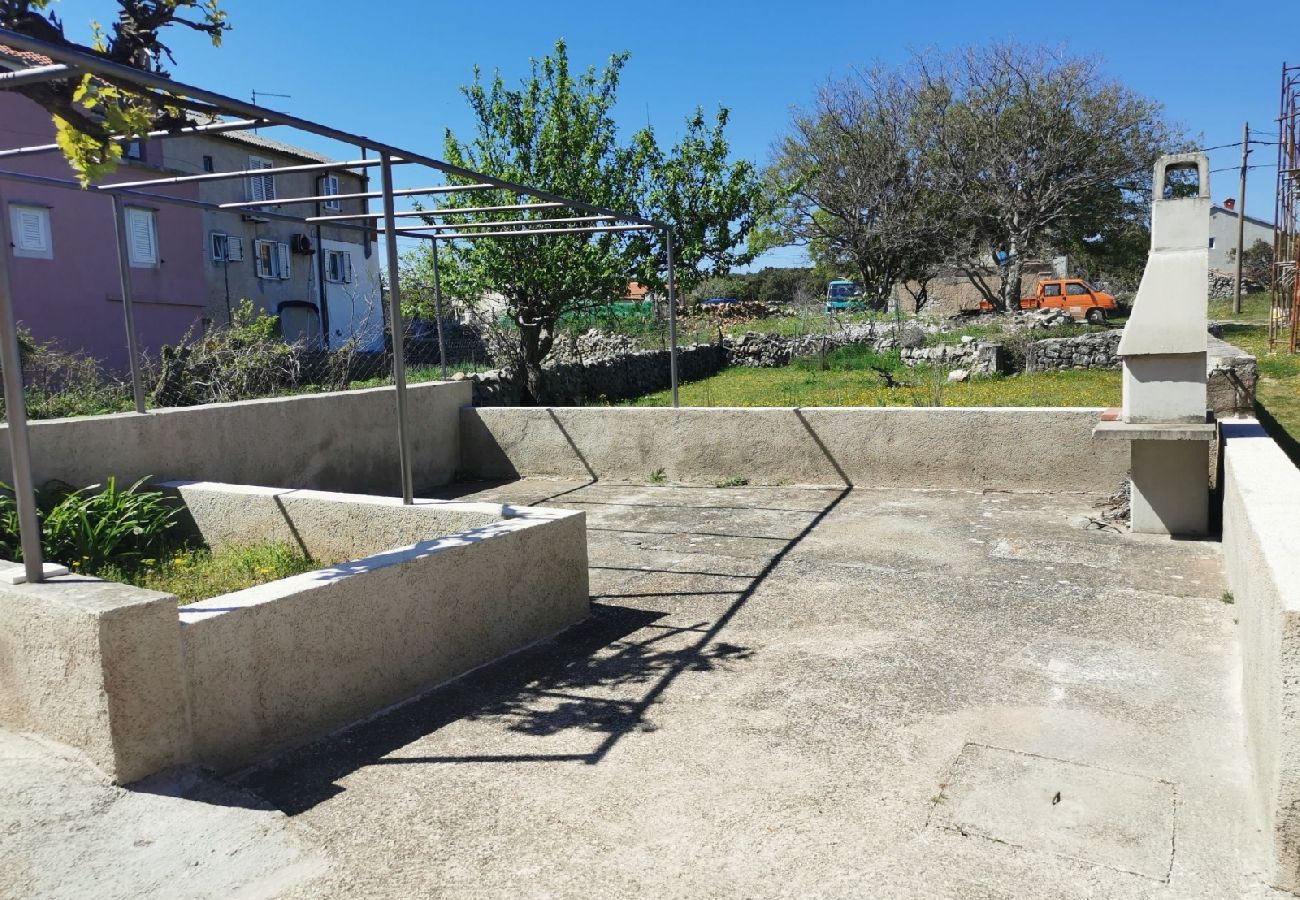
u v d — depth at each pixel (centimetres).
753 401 1268
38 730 254
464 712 304
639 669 340
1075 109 2514
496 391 1114
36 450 480
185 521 503
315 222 639
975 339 1622
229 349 816
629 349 1647
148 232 1775
